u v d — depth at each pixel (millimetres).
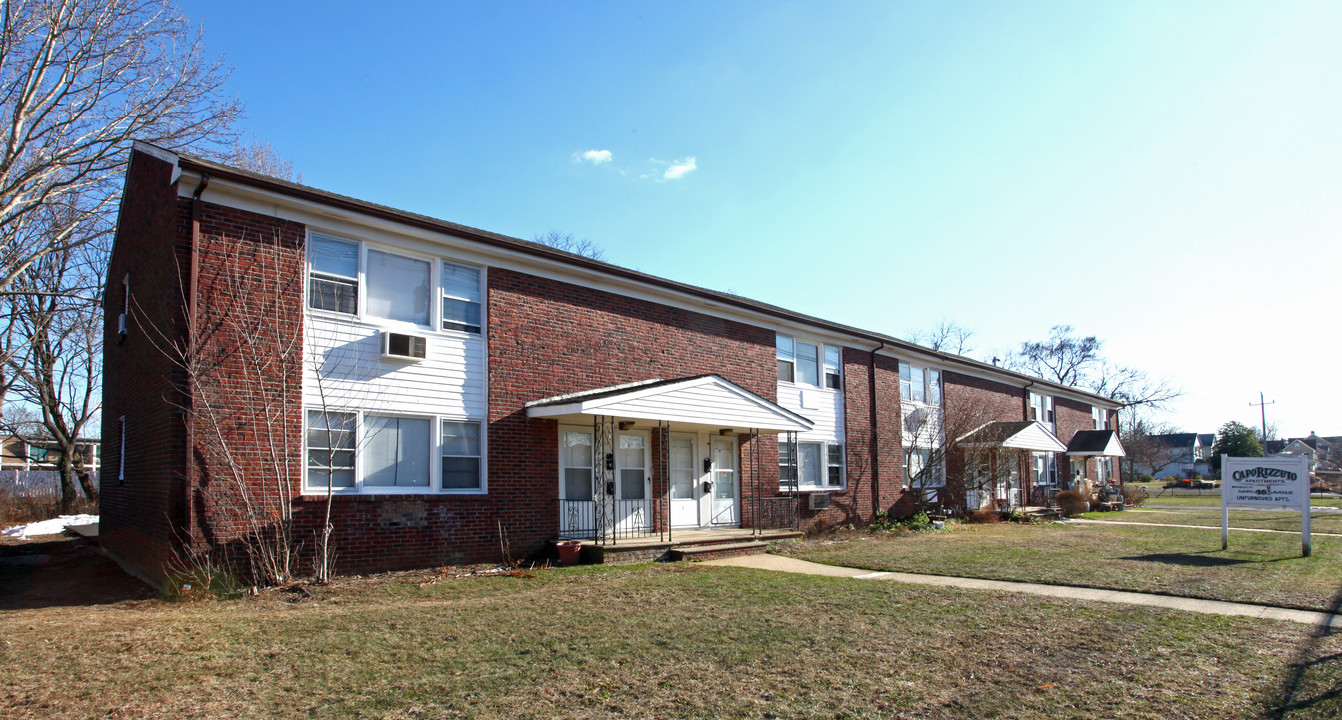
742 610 9023
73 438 29859
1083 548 16109
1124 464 75562
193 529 10227
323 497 11461
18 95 17906
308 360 11578
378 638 7520
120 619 8508
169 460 10328
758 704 5660
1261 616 8750
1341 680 6172
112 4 18078
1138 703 5688
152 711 5438
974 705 5648
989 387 31250
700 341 18031
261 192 11172
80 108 18656
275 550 10844
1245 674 6391
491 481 13477
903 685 6117
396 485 12430
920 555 14812
